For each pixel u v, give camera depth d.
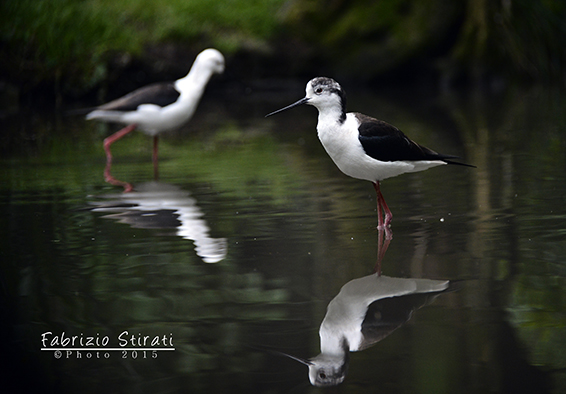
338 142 9.24
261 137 18.30
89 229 9.39
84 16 25.06
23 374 5.52
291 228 9.35
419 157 9.49
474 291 6.89
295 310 6.55
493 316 6.30
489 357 5.58
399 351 5.74
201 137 18.48
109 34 25.30
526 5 27.84
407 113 21.33
